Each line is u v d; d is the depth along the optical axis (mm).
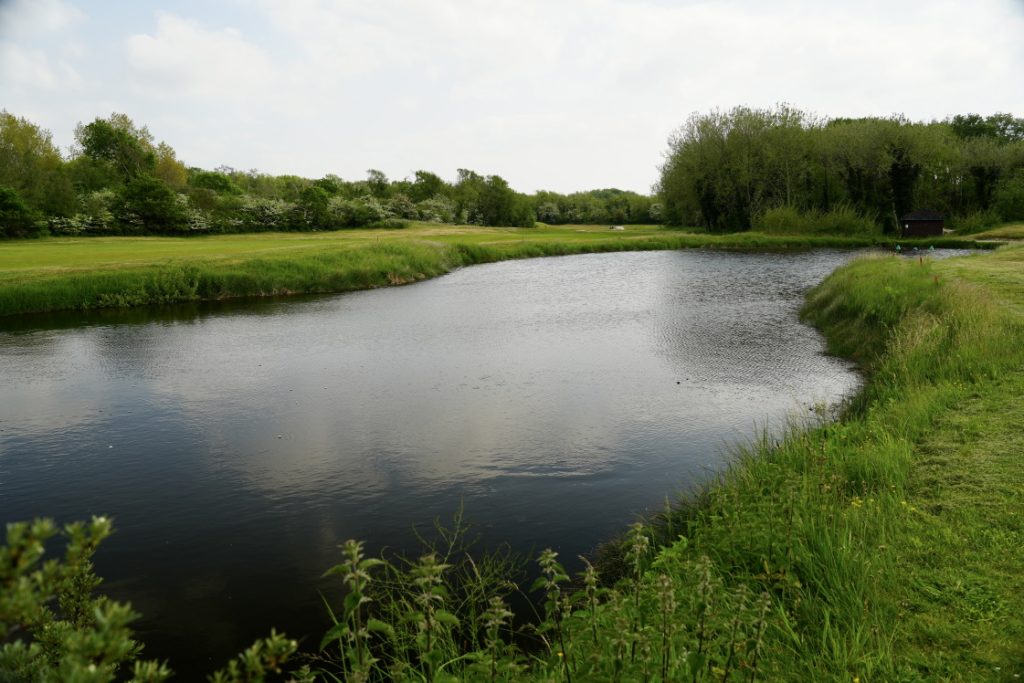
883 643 4531
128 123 104938
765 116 76812
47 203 68562
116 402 15289
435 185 128500
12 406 15078
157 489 10344
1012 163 72312
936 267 25656
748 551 6258
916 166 66750
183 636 6465
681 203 80500
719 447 11156
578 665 4395
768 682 4199
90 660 1911
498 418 13328
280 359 19484
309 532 8711
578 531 8320
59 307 29734
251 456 11656
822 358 17500
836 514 6480
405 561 7734
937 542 5984
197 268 34406
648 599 4730
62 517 9461
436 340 21766
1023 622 4672
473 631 5738
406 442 12109
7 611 1702
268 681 5625
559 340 21172
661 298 29891
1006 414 9367
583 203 148625
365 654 3273
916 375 12422
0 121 80062
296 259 38250
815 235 63188
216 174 119188
